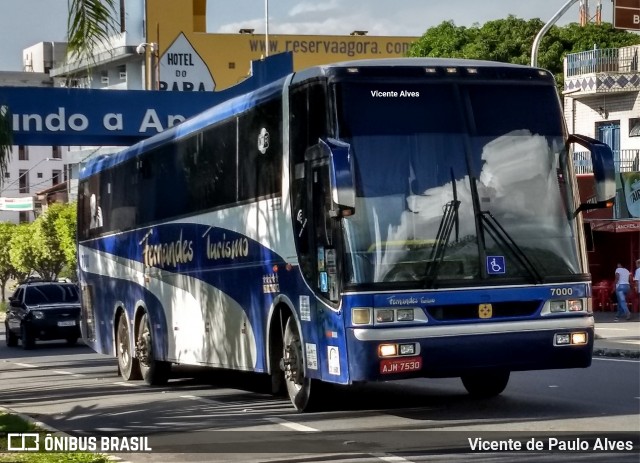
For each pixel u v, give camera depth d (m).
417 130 14.66
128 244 24.62
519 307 14.62
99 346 27.25
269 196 16.73
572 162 15.21
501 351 14.46
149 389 22.42
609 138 49.94
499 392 17.80
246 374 25.61
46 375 27.42
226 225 18.69
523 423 14.59
